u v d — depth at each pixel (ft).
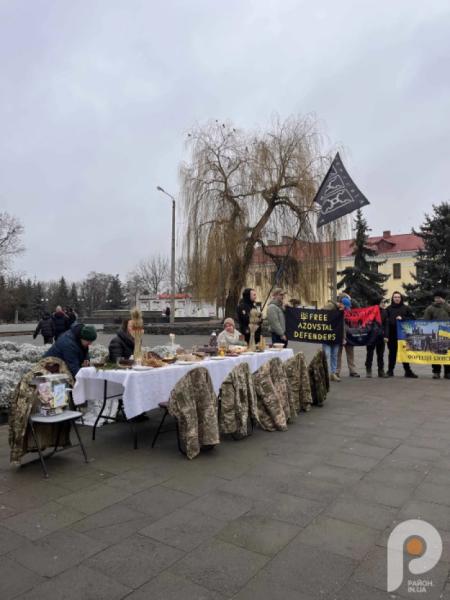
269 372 20.06
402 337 34.12
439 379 33.22
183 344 65.41
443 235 107.14
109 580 8.82
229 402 18.11
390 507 12.00
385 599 8.23
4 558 9.63
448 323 33.19
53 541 10.32
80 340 18.28
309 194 70.79
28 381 15.30
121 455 16.58
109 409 20.98
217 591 8.47
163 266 277.64
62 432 16.62
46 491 13.20
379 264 127.85
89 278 340.80
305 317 33.14
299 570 9.14
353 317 34.12
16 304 218.79
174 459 16.07
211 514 11.66
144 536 10.53
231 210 74.23
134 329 20.86
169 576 8.95
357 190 33.04
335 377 32.60
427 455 16.20
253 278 78.59
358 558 9.56
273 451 16.87
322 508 11.98
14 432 14.84
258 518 11.43
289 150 72.84
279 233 74.02
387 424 20.58
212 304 76.69
